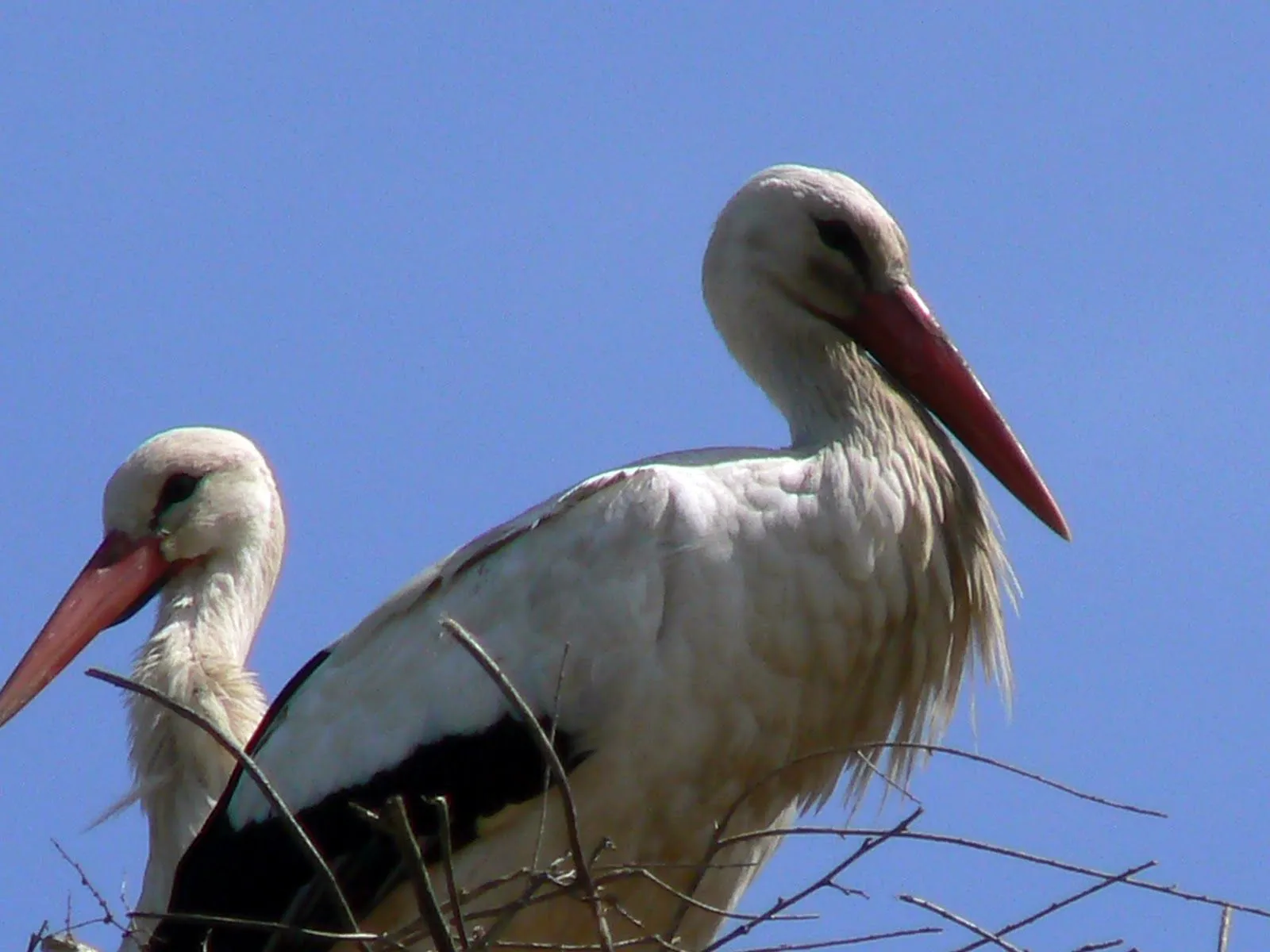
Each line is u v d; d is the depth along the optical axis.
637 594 10.84
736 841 9.81
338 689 11.61
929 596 11.60
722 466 11.19
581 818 10.87
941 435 12.31
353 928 8.73
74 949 11.60
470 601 11.33
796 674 11.00
